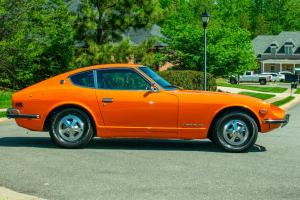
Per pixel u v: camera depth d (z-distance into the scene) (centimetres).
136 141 1123
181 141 1131
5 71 3023
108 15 2809
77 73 1003
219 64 3803
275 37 9612
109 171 777
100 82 991
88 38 2817
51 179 720
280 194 636
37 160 870
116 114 975
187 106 962
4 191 635
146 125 973
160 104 966
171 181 708
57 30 2988
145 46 2847
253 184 691
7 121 1664
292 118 1784
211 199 611
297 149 1014
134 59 2845
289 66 9231
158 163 845
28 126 998
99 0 2812
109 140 1134
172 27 4016
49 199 612
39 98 991
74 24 2848
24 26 2772
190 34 3841
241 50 3788
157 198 615
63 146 996
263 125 964
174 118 966
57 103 986
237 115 956
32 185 684
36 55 2962
